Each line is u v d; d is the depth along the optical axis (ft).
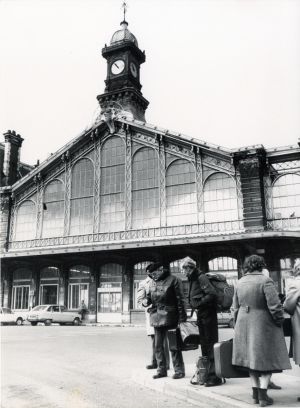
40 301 108.27
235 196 91.61
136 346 44.50
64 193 110.32
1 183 123.34
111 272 101.91
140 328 80.48
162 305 24.13
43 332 66.80
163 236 95.76
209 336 21.77
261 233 78.43
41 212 111.75
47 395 21.48
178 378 23.49
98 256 100.78
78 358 34.99
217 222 91.15
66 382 24.75
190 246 88.79
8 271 111.75
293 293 19.67
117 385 23.90
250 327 18.30
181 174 98.12
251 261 19.47
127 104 117.80
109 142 108.17
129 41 122.93
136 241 90.07
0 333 64.39
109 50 124.47
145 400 20.43
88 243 103.04
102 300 101.09
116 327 85.05
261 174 89.51
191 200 95.66
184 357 36.91
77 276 106.01
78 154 111.14
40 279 109.70
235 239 80.59
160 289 24.20
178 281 24.22
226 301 22.13
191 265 22.47
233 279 87.81
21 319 95.14
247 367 18.17
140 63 128.47
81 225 106.11
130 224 100.27
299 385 21.72
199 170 96.07
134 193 101.96
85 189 108.27
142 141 103.91
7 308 107.65
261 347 17.83
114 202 103.91
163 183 99.19
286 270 83.30
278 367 17.69
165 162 100.22
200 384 21.48
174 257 93.97
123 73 121.49
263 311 18.38
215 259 90.43
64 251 96.02
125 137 105.81
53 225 109.70
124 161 105.09
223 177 93.97
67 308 104.63
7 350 40.83
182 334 23.29
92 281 102.17
